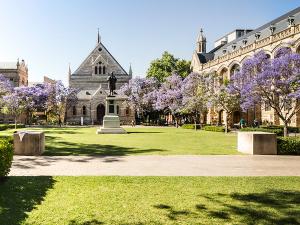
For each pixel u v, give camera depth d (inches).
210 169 538.9
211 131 1918.1
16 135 719.7
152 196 358.6
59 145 952.3
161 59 3560.5
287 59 1126.4
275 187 400.5
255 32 2507.4
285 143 756.0
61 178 449.1
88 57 3720.5
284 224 275.7
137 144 997.8
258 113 2299.5
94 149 846.5
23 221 280.4
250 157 700.0
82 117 3272.6
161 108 2630.4
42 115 3764.8
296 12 2016.5
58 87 3176.7
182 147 911.7
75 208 316.5
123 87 3169.3
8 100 2151.8
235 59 2475.4
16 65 3924.7
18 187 392.8
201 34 3595.0
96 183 419.2
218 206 323.3
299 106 1194.0
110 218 289.7
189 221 282.8
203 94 2021.4
